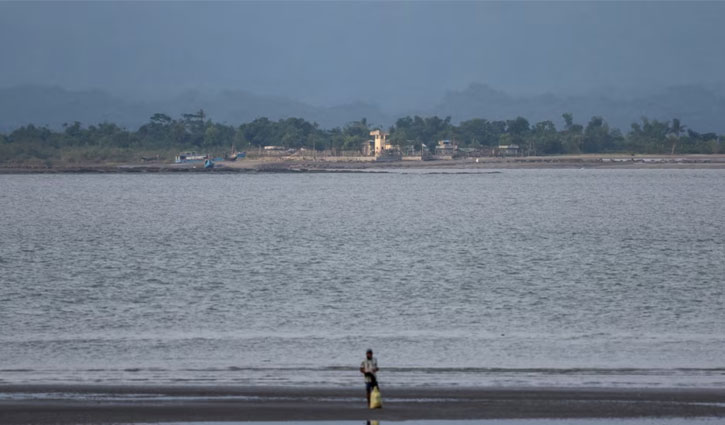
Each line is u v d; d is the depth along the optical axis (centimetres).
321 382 12000
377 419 10312
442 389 11581
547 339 14900
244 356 13662
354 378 12225
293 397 11238
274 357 13588
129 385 11781
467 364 13100
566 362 13188
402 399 11131
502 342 14675
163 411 10588
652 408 10662
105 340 14812
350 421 10262
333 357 13625
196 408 10719
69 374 12412
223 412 10562
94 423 10112
